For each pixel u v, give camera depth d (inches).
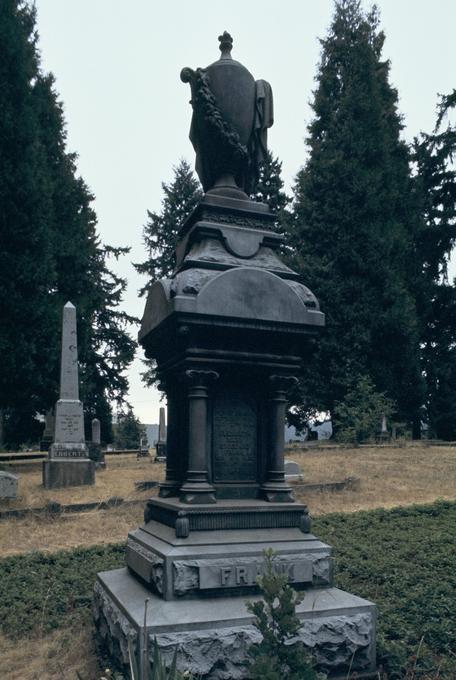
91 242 1413.6
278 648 114.8
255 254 209.0
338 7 1343.5
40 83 1157.7
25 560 314.5
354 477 561.6
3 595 248.5
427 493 528.7
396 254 1157.1
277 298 192.2
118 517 440.1
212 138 218.8
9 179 879.1
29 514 441.4
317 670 158.4
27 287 882.8
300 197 1202.0
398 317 1071.6
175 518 179.9
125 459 1164.5
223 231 206.1
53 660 186.1
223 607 160.1
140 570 182.7
